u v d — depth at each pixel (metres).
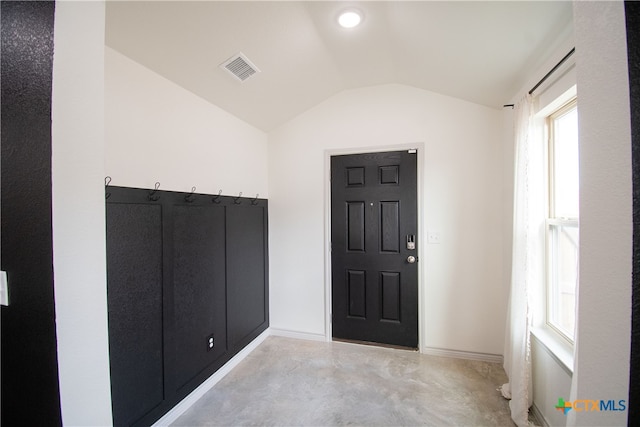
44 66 0.68
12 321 0.65
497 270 2.25
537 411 1.59
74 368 0.73
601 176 0.55
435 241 2.39
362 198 2.60
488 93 2.07
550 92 1.48
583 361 0.59
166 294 1.64
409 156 2.47
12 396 0.65
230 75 1.88
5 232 0.63
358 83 2.49
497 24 1.37
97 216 0.79
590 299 0.58
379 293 2.57
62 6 0.72
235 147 2.37
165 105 1.70
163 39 1.45
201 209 1.96
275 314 2.85
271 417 1.69
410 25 1.57
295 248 2.78
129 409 1.40
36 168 0.67
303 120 2.74
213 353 2.04
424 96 2.41
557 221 1.54
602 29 0.55
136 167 1.50
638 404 0.46
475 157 2.30
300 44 1.79
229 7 1.39
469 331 2.32
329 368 2.21
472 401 1.80
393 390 1.92
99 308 0.79
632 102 0.47
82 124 0.76
